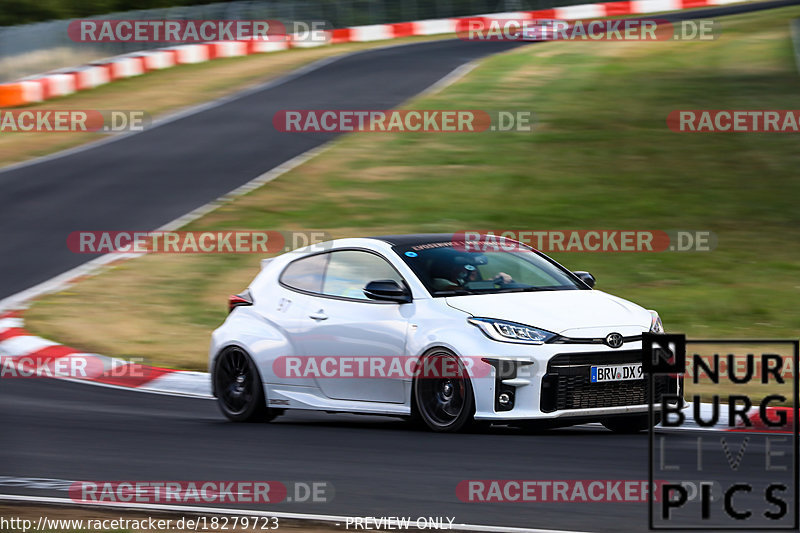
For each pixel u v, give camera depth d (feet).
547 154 258.57
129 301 165.89
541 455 81.25
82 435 94.94
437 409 92.17
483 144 271.08
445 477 74.59
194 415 108.88
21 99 375.86
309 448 87.10
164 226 212.84
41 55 451.53
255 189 240.32
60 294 170.91
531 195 226.38
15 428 98.58
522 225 204.85
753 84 325.83
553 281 99.86
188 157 279.28
